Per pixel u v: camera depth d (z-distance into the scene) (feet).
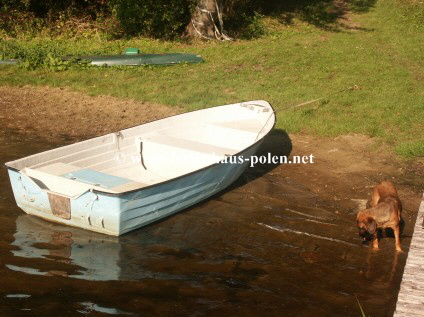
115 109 44.55
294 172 34.01
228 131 34.30
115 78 51.29
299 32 70.08
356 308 20.93
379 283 22.71
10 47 57.72
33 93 47.67
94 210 24.76
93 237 25.35
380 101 44.01
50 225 26.20
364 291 22.09
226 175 29.96
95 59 55.16
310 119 41.19
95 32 67.51
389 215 24.72
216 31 66.13
